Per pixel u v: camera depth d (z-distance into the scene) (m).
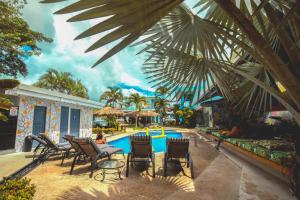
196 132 18.22
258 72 3.33
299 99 1.44
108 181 4.18
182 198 3.31
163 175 4.62
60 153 7.02
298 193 2.39
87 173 4.77
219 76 2.83
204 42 2.34
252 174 4.58
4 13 7.79
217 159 6.31
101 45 1.24
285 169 3.78
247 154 6.04
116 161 4.82
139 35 1.29
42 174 4.67
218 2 1.49
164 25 2.12
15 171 4.68
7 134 7.10
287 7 1.50
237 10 1.46
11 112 7.22
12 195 2.47
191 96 3.37
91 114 13.64
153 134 18.03
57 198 3.32
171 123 32.56
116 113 19.34
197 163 5.77
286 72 1.44
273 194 3.38
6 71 11.51
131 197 3.36
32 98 8.20
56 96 8.67
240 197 3.30
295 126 6.44
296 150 2.54
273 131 7.78
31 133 8.09
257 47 1.46
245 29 1.46
